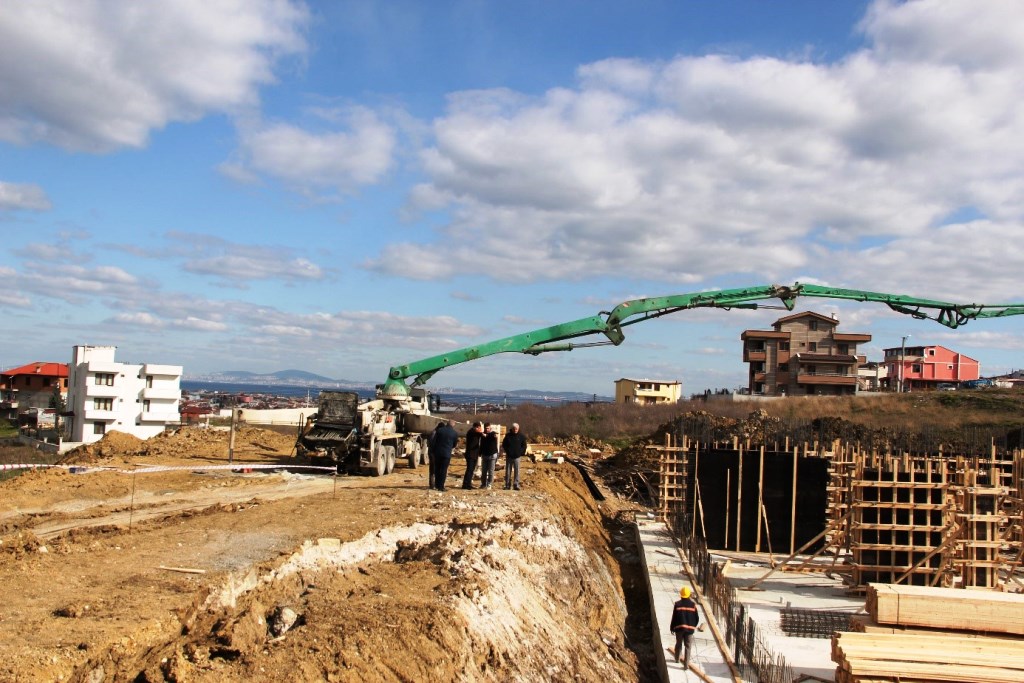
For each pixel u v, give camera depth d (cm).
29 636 698
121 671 694
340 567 1097
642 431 4894
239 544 1098
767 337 6794
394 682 805
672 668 1355
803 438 3322
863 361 7562
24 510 1392
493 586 1159
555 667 1122
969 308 2419
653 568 2017
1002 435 4147
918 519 1867
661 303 2392
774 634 1555
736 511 2242
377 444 2127
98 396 6112
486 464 1980
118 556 1011
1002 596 1277
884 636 1211
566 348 2425
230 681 707
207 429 2864
